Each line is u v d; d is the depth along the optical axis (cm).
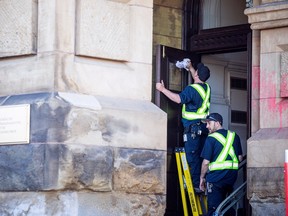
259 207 1298
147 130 1155
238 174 1559
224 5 1568
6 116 1104
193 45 1541
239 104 1605
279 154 1280
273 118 1312
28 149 1080
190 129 1427
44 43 1103
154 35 1497
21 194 1087
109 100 1131
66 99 1080
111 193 1112
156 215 1160
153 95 1471
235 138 1396
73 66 1107
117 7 1159
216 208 1372
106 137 1109
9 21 1137
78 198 1080
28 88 1115
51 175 1063
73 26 1113
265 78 1325
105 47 1145
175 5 1533
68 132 1073
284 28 1311
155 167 1160
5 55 1141
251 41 1409
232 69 1600
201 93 1428
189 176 1430
